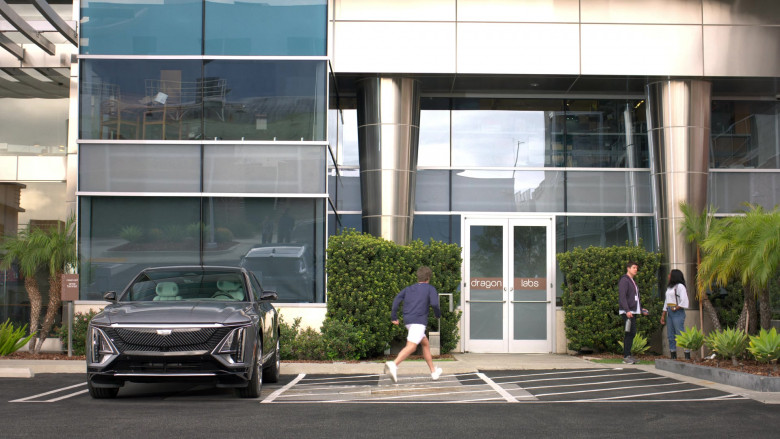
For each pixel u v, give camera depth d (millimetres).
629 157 19531
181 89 16344
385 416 8609
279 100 16328
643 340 16812
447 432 7613
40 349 16469
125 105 16328
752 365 12766
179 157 16219
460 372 13773
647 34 18078
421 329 11586
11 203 18453
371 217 17938
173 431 7477
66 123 18609
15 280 17797
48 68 18672
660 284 18078
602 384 11891
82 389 10898
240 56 16391
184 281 11523
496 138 19484
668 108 18188
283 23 16500
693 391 11000
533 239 19109
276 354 12258
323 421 8211
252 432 7477
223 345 9656
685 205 17500
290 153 16203
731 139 19594
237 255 16016
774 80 18266
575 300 17391
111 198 16172
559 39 18031
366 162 18062
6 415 8391
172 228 16109
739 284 17750
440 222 19172
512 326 18719
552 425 8070
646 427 7980
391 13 17969
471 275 18906
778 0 18156
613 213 19328
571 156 19516
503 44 17984
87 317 15477
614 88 19141
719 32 18109
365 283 15359
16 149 18594
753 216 14656
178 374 9484
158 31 16453
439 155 19406
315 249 16016
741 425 8125
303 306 15719
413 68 17875
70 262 15797
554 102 19516
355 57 17828
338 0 17938
